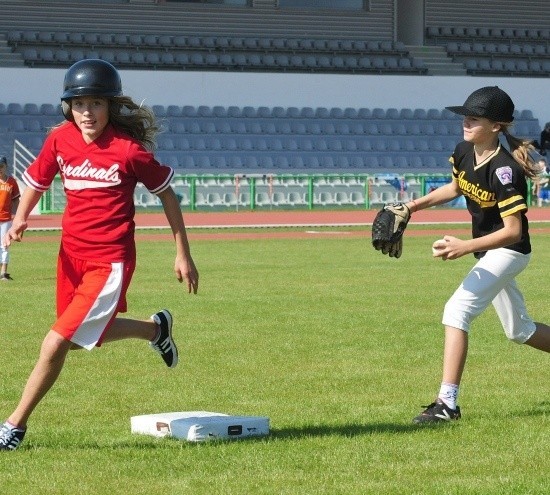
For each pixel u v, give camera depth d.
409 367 12.88
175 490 7.25
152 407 10.48
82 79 8.22
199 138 57.84
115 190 8.36
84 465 7.93
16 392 11.27
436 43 69.69
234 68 62.34
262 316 17.70
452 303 9.66
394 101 61.66
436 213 54.06
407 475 7.66
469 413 10.02
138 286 22.44
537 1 72.19
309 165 58.69
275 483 7.42
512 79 62.72
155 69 60.56
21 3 61.12
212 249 33.38
